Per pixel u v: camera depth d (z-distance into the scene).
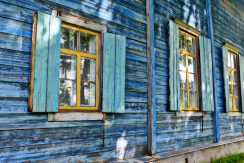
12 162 2.94
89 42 3.97
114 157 4.04
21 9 3.17
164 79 5.13
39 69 3.17
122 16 4.40
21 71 3.10
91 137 3.73
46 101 3.20
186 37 6.18
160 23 5.23
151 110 4.66
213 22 7.22
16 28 3.10
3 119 2.91
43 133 3.22
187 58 5.95
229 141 6.91
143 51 4.73
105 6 4.13
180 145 5.38
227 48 7.62
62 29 3.70
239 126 7.95
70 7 3.65
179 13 5.86
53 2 3.48
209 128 6.45
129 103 4.34
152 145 4.58
